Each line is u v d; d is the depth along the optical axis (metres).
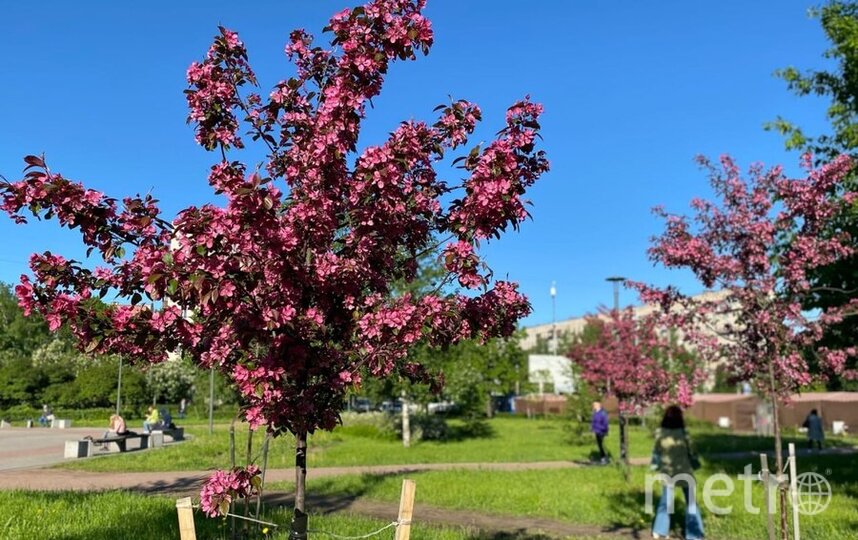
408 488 4.36
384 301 4.01
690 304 8.98
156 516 7.78
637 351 16.89
